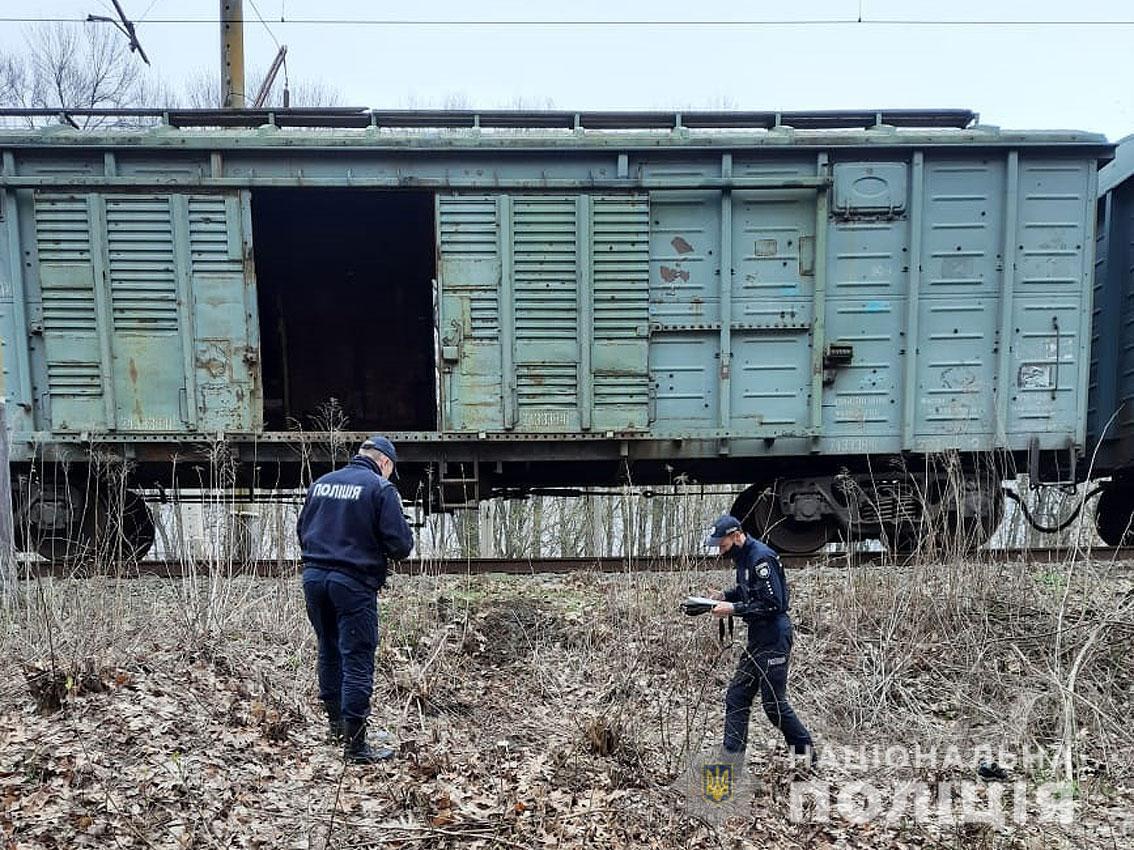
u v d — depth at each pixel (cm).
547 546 1655
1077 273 688
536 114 682
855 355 695
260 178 653
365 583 385
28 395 659
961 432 696
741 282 689
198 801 335
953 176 683
